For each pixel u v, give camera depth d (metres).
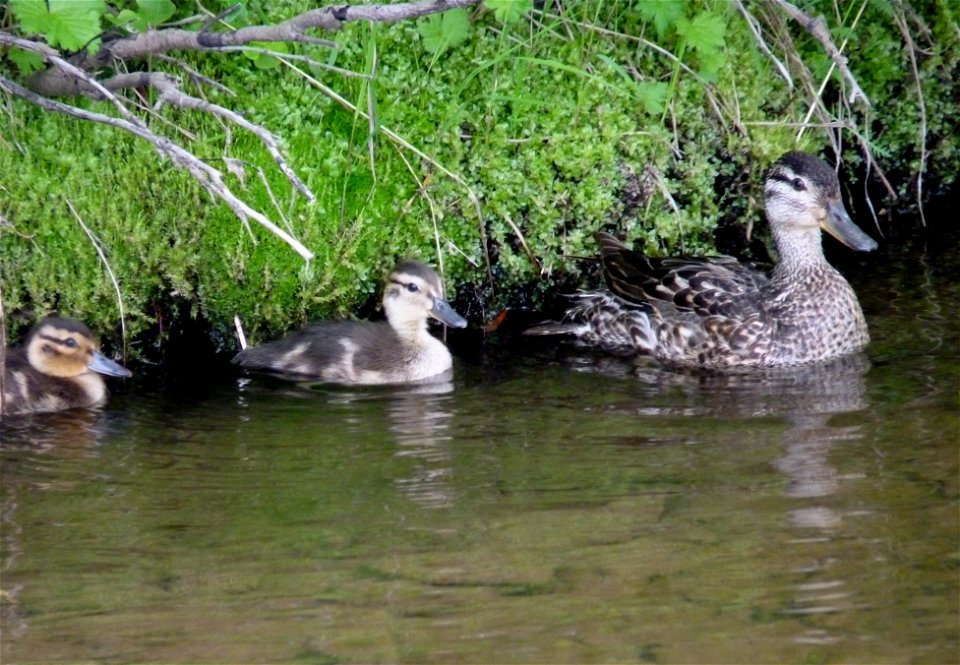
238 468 9.73
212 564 8.18
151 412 11.08
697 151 13.95
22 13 10.44
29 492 9.34
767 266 14.50
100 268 11.94
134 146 12.04
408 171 12.84
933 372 11.50
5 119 11.67
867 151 14.63
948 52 15.44
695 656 7.12
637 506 8.86
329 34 12.46
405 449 10.05
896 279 13.91
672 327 12.71
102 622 7.54
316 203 12.45
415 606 7.64
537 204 13.21
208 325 12.56
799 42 14.62
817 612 7.52
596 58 13.44
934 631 7.32
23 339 11.97
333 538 8.48
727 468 9.50
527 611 7.57
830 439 10.03
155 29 11.45
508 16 12.10
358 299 13.02
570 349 12.94
